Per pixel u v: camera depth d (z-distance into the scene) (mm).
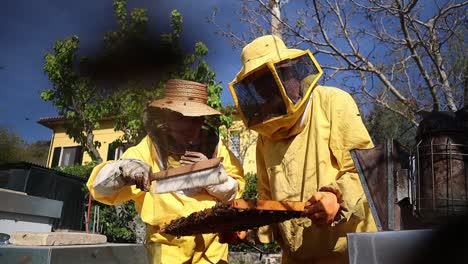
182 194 2760
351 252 1563
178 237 2496
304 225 2568
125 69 3490
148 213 2826
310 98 2801
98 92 6926
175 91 2840
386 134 6840
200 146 2871
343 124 2656
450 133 1951
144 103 6070
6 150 4152
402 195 2014
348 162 2572
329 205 2088
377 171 2064
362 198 2451
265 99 2697
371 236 1542
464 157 1933
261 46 2719
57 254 1682
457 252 1467
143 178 2320
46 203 3727
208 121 3076
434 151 1958
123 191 2770
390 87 6363
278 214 1938
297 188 2709
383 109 6953
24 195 3490
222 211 1846
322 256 2629
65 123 7770
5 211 3305
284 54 2656
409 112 6559
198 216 2006
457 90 6531
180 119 2766
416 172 2014
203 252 2781
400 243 1499
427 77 6250
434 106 6160
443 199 1899
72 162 19188
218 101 7250
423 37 6992
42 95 7266
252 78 2725
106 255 1959
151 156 2926
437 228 1490
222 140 3078
